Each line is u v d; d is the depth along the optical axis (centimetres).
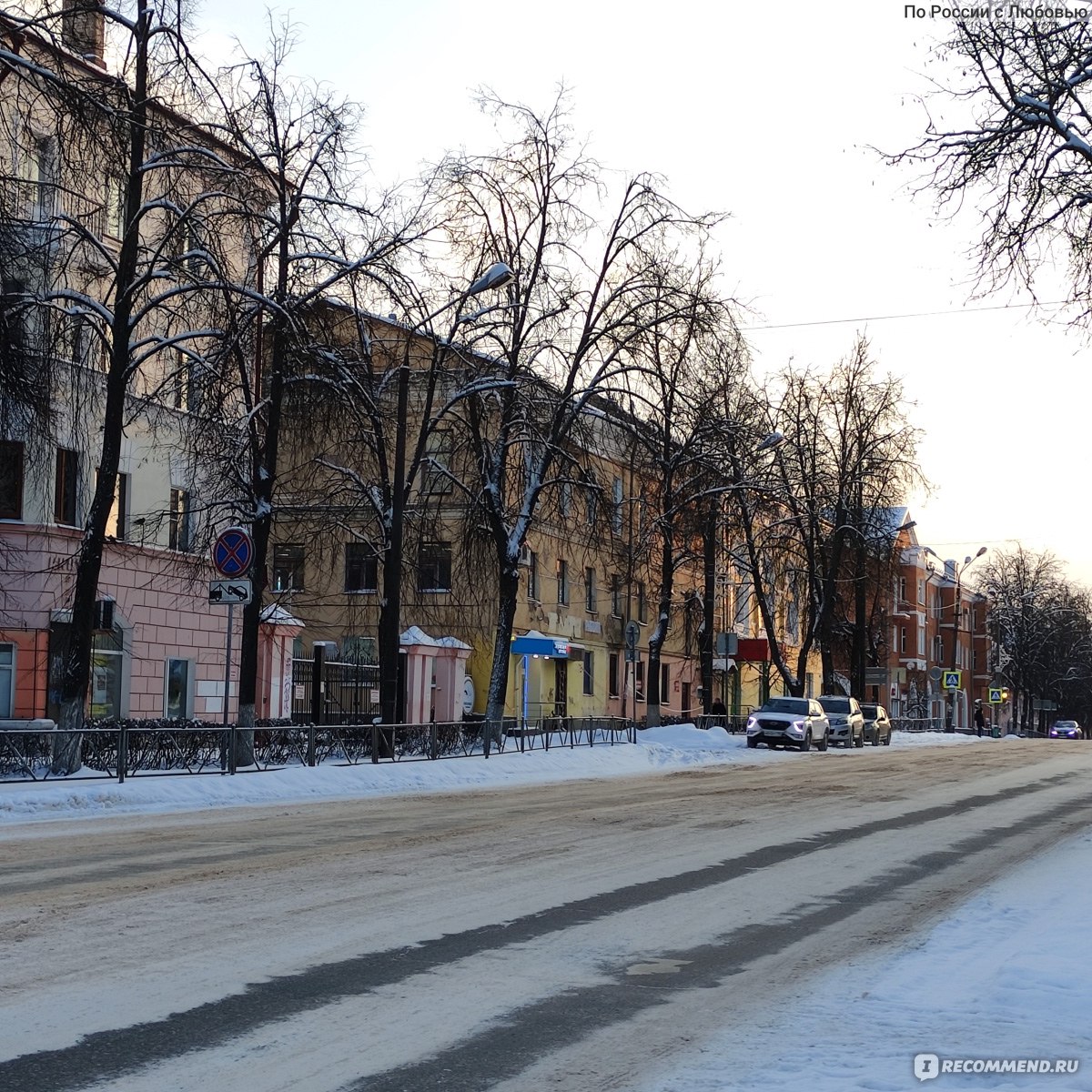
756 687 7819
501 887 1131
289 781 2248
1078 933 979
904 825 1823
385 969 789
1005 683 11550
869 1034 674
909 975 825
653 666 4491
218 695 3662
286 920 938
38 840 1434
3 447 2959
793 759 3981
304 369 2600
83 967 768
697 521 4412
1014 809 2142
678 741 4316
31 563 2986
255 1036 633
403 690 3953
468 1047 627
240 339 2394
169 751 2162
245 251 2494
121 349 2238
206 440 2506
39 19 1930
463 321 2950
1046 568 11206
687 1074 595
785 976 815
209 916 944
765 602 5656
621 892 1129
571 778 2862
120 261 2238
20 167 2219
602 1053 627
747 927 985
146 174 2394
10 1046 603
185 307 2441
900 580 9956
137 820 1688
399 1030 653
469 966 806
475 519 3362
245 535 2236
